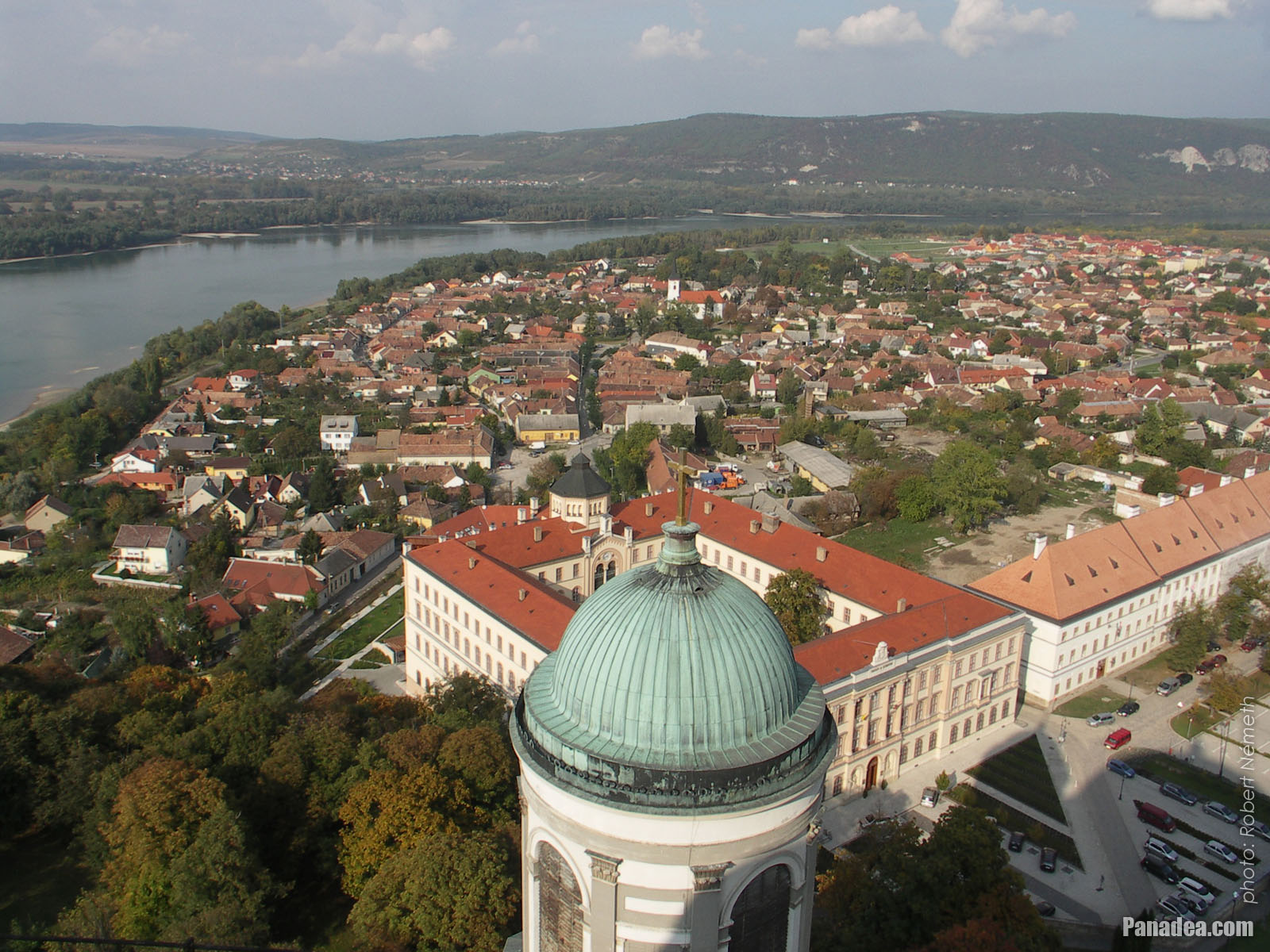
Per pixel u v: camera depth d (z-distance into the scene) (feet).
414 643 470.80
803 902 131.13
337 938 270.87
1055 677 421.59
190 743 306.14
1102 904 308.40
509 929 241.96
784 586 421.18
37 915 274.16
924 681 369.09
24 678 379.14
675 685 119.75
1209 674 451.12
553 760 124.98
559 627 376.27
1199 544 489.67
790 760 122.72
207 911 229.66
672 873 120.06
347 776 295.89
